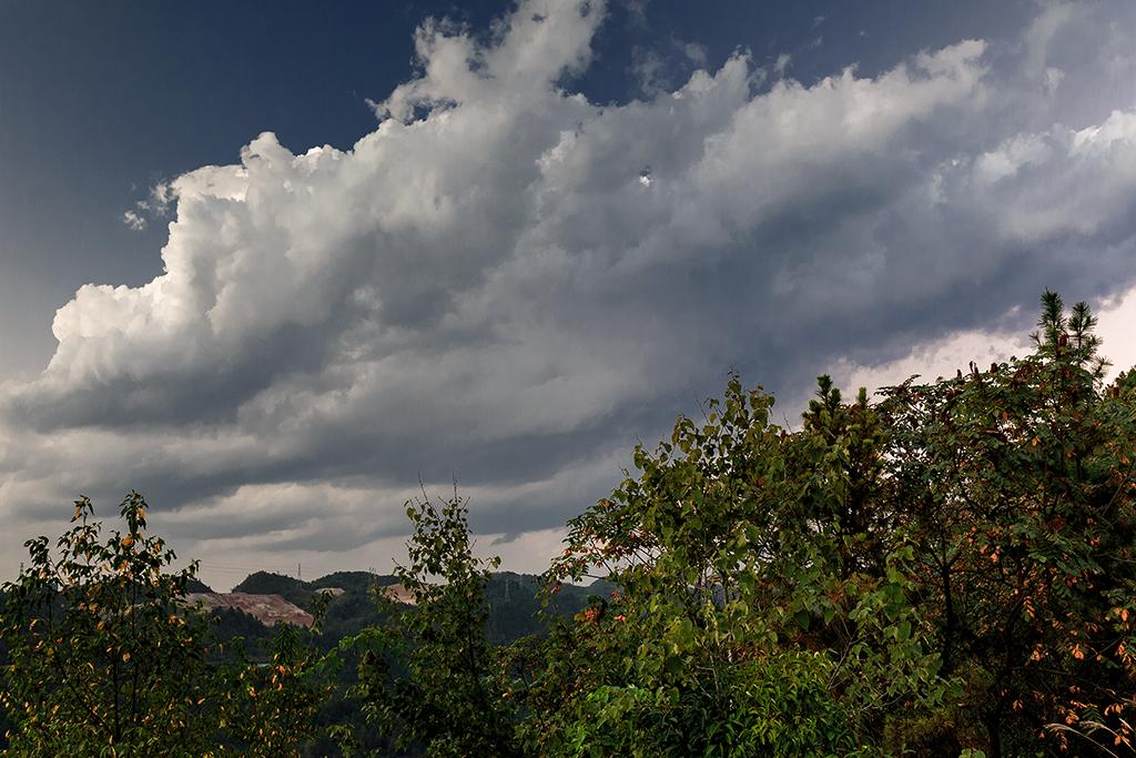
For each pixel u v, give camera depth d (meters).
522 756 11.28
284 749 14.14
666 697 6.23
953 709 9.95
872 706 7.07
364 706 11.68
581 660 11.11
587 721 6.70
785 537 7.85
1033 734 10.88
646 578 7.48
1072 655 10.52
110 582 10.15
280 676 13.79
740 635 6.55
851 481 10.58
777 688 6.08
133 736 9.93
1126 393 11.73
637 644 9.34
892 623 6.89
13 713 10.06
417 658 12.05
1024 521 10.79
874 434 10.94
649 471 8.02
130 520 10.36
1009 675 10.60
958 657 11.20
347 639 12.18
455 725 11.46
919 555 11.31
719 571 7.39
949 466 11.38
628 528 10.47
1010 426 11.41
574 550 12.28
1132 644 9.65
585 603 12.16
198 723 12.49
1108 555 10.43
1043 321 11.96
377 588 12.58
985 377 11.76
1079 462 11.00
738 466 8.76
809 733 5.80
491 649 12.35
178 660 10.70
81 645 9.91
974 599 12.02
